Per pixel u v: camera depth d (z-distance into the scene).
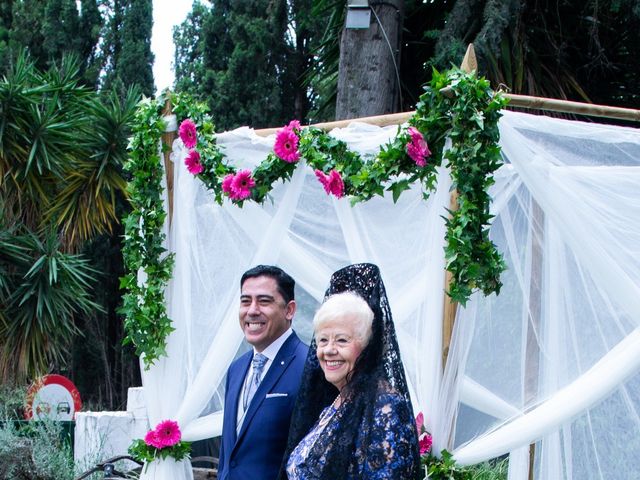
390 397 2.79
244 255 4.74
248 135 4.66
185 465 4.81
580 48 9.52
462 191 3.74
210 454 6.51
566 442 4.35
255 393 3.71
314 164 4.32
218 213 4.83
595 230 4.02
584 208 4.02
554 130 4.12
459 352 3.88
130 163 4.86
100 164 10.26
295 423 3.16
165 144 4.88
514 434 3.89
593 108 4.22
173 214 4.89
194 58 20.44
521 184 4.39
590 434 4.42
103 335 16.91
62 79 10.85
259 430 3.65
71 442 7.00
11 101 9.48
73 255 10.30
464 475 3.78
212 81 17.06
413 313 4.23
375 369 2.88
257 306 3.75
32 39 18.66
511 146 3.97
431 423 3.88
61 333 9.77
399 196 4.17
